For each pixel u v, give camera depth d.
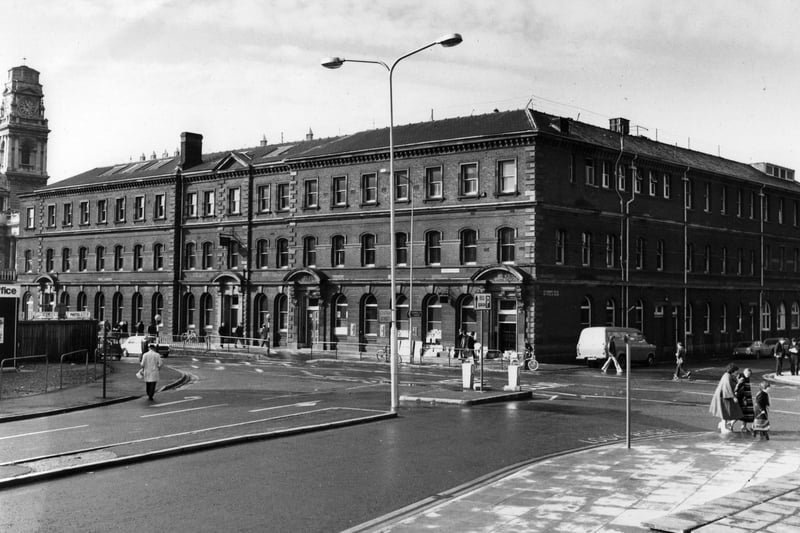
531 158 47.12
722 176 63.31
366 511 11.63
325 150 58.03
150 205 70.19
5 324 37.25
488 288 48.22
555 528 10.34
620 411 24.66
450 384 33.16
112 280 72.69
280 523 10.95
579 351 45.94
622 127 59.16
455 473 14.43
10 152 114.00
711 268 62.47
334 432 19.38
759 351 58.97
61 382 28.77
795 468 14.51
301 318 58.28
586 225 50.44
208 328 66.12
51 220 79.25
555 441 18.33
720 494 12.34
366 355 52.31
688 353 59.25
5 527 10.61
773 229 70.50
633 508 11.44
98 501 12.11
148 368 26.56
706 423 22.14
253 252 62.69
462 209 49.81
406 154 52.47
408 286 52.19
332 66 26.83
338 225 56.41
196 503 12.04
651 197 56.12
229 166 64.88
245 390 30.11
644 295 55.03
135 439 17.66
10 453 15.85
